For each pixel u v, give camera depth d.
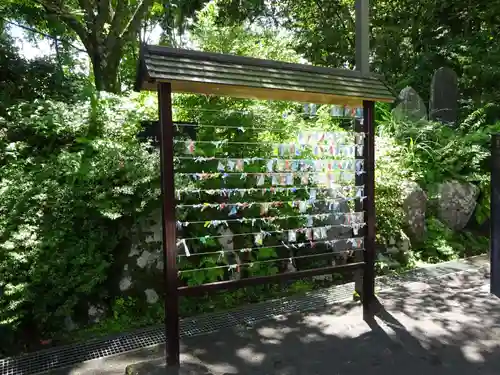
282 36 6.01
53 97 4.84
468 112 8.15
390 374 2.41
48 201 3.19
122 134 3.86
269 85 2.72
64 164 3.37
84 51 7.40
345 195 4.18
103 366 2.56
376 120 6.44
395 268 4.48
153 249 3.51
